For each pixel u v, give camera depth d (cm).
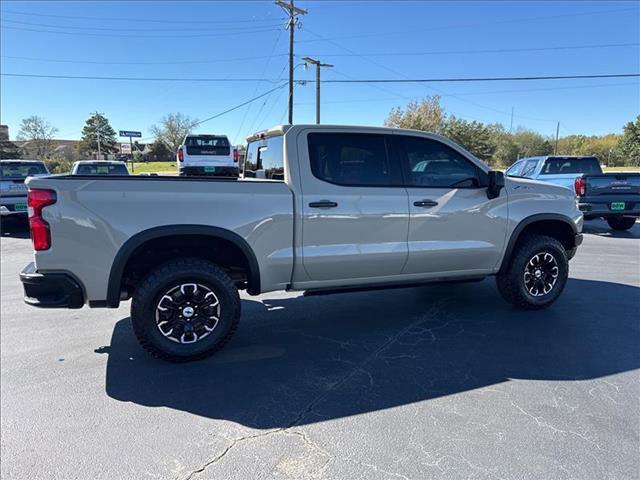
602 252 871
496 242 480
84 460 255
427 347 412
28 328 472
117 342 432
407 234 440
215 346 388
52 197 341
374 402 317
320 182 411
